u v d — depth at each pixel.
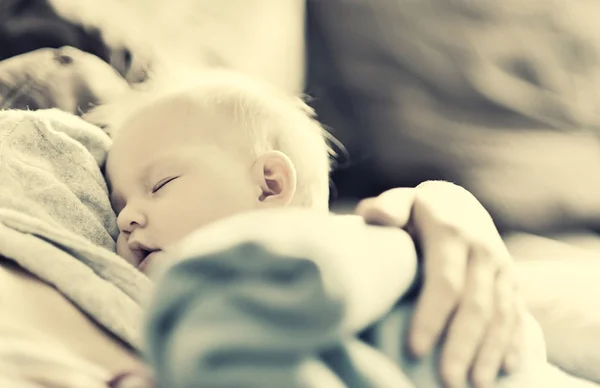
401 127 1.88
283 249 0.35
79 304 0.52
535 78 1.93
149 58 1.25
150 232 0.77
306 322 0.34
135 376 0.39
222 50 1.53
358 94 1.91
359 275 0.38
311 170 0.88
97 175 0.80
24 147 0.74
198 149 0.80
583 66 1.96
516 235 1.70
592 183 1.85
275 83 1.69
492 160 1.84
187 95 0.84
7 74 1.08
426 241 0.54
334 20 1.95
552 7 1.98
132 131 0.82
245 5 1.67
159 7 1.44
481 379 0.46
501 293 0.52
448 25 1.95
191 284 0.35
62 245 0.56
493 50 1.93
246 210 0.79
